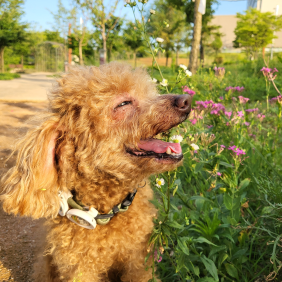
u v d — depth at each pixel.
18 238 0.53
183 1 5.70
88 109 0.34
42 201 0.33
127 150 0.35
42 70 7.13
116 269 0.42
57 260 0.35
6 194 0.34
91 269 0.35
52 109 0.37
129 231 0.35
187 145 0.45
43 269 0.41
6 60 6.68
